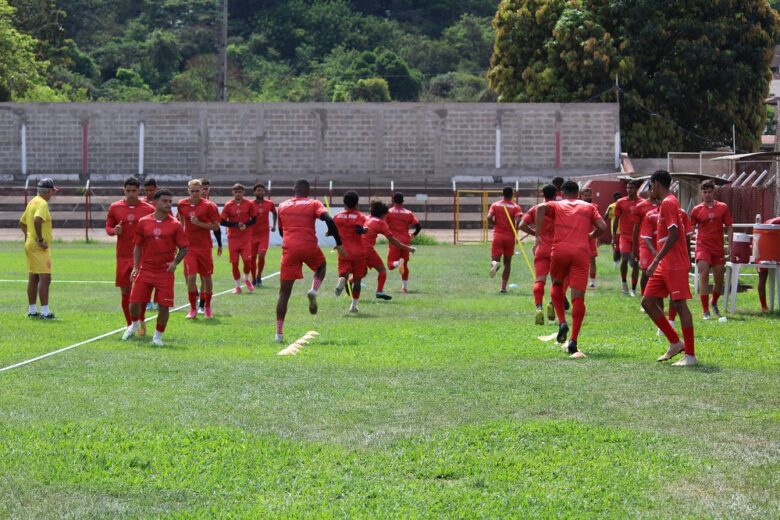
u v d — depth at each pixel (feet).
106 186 198.90
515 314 59.88
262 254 78.74
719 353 43.21
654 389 35.24
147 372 38.40
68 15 398.21
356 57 389.19
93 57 384.88
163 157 201.77
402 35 421.18
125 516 22.08
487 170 198.90
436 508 22.45
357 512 22.24
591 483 24.27
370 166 200.54
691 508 22.54
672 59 207.72
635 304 64.28
